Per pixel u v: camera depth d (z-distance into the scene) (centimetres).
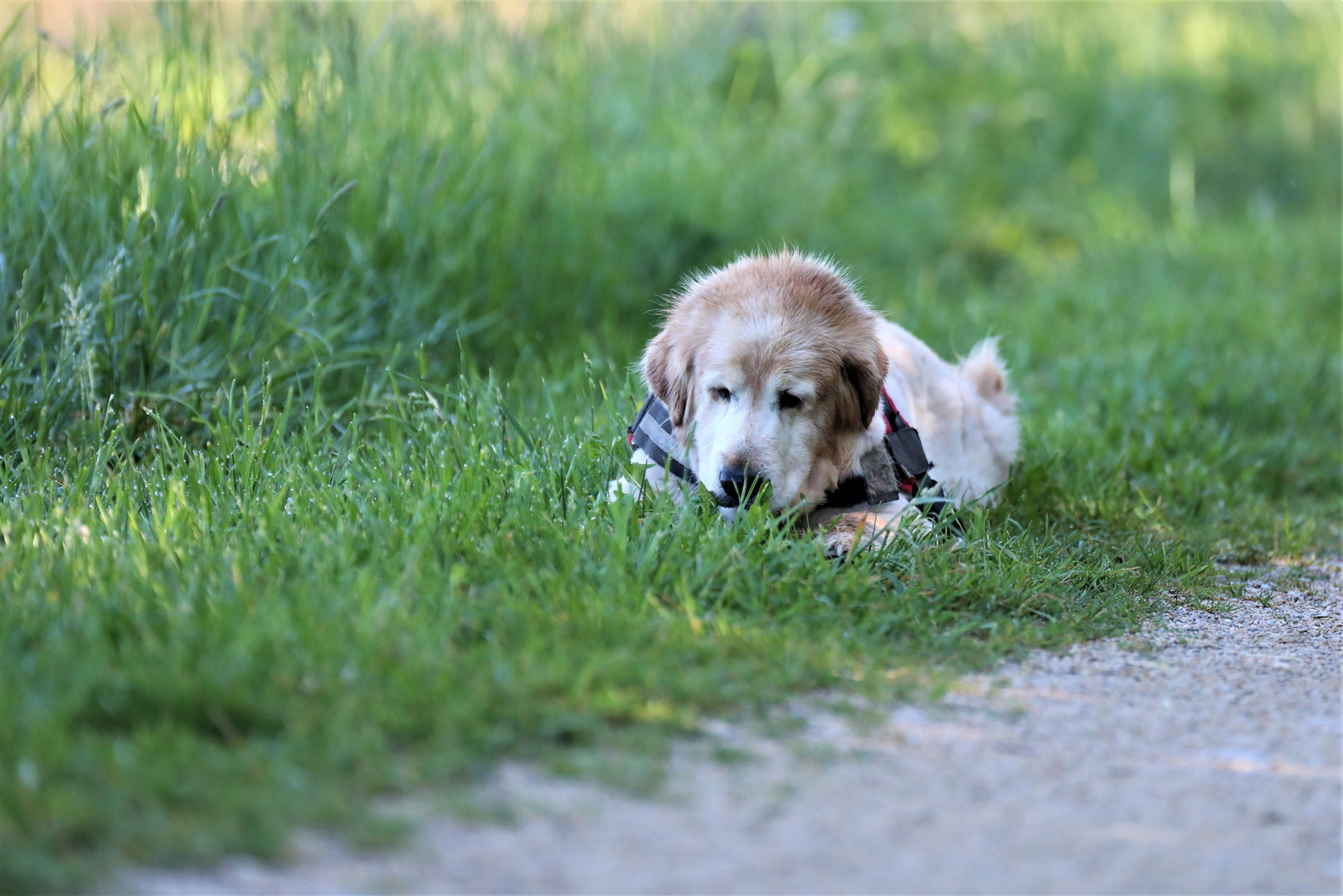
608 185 1134
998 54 1822
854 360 555
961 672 465
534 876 320
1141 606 564
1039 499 717
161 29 869
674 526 533
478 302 920
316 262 819
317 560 483
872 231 1403
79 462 625
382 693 387
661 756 382
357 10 974
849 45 1662
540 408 768
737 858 332
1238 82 1916
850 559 528
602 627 448
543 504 552
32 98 893
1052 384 1025
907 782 377
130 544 494
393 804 348
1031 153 1670
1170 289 1334
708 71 1482
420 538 498
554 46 1144
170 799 335
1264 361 1073
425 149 934
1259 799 376
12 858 304
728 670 434
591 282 1031
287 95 868
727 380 541
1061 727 422
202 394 715
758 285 562
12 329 734
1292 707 449
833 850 338
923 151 1612
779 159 1424
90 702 374
